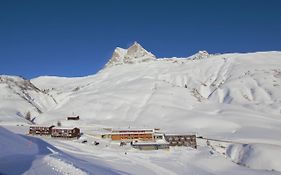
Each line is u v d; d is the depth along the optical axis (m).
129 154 91.94
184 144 114.56
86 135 124.31
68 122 170.00
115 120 185.25
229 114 176.50
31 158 48.06
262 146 102.50
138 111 196.62
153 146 104.81
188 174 73.25
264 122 164.12
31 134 126.19
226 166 90.81
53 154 59.50
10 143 60.34
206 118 166.00
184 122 164.00
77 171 40.94
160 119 176.62
